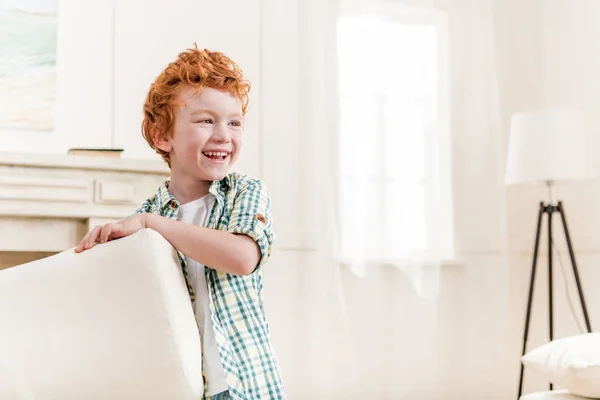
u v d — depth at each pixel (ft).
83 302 3.00
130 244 3.03
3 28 8.82
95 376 2.98
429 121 10.89
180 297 3.14
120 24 9.46
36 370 2.96
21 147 8.80
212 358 3.53
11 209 6.97
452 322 10.80
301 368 9.91
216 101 3.83
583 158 9.59
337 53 10.48
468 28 11.23
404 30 10.88
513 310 11.38
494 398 10.94
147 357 2.98
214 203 3.97
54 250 7.23
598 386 6.11
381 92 10.65
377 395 10.29
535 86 11.17
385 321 10.42
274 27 10.26
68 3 9.17
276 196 10.02
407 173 10.70
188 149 3.81
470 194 11.03
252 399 3.50
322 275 10.12
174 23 9.76
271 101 10.13
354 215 10.36
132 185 7.45
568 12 10.79
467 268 10.96
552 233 11.04
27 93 8.88
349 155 10.41
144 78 9.54
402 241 10.59
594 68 10.41
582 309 9.73
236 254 3.57
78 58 9.19
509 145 10.00
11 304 2.99
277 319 9.87
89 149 7.57
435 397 10.60
